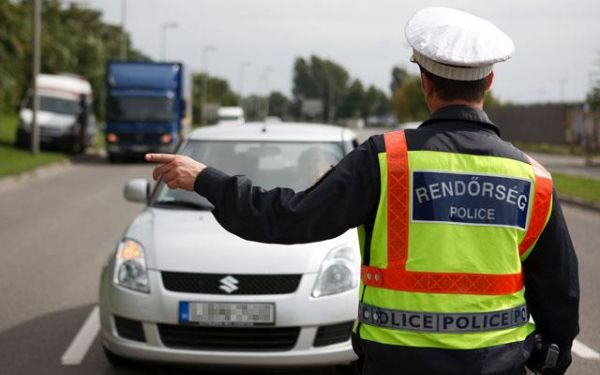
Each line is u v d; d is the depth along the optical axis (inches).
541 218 98.0
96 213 618.8
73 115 1395.2
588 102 1212.5
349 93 7130.9
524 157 100.0
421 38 97.0
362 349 99.6
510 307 95.8
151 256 220.8
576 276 100.0
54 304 322.7
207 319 211.3
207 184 98.7
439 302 93.9
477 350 93.3
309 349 211.6
